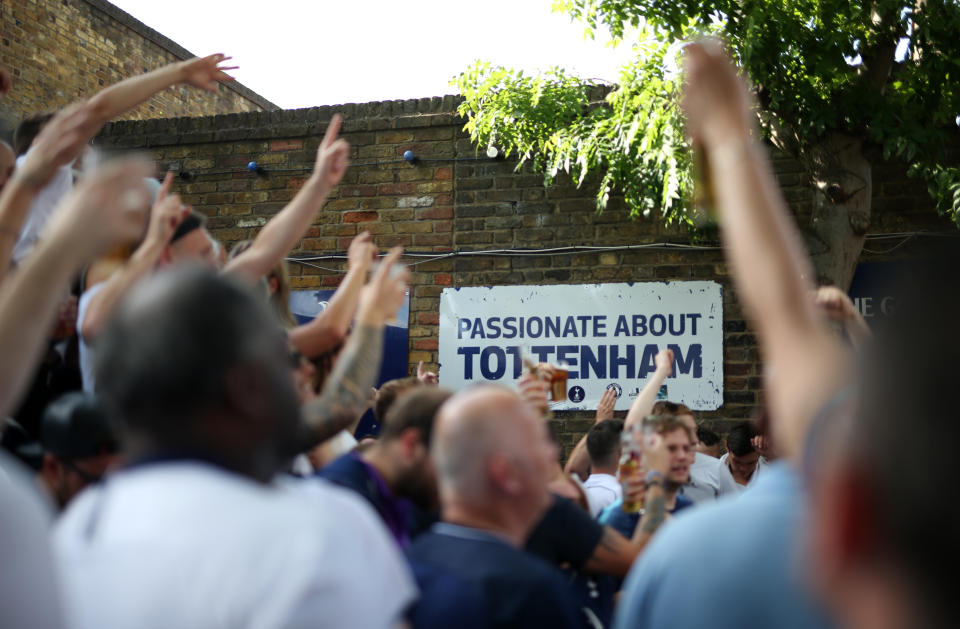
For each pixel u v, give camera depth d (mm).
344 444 2713
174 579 898
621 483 2438
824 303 1213
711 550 1013
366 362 1922
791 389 816
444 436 1820
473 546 1711
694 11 5246
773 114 5508
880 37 5297
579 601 2256
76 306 2123
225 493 958
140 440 1019
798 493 963
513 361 6398
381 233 6691
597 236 6406
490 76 6180
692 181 5312
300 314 6730
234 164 7000
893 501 359
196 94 10117
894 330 378
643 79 5523
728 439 4504
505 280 6488
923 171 5344
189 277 1062
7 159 2074
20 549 857
